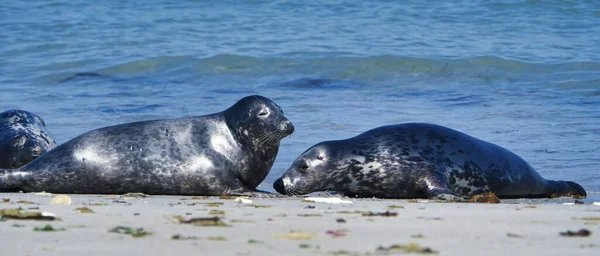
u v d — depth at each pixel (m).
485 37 79.12
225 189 29.47
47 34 84.00
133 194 28.48
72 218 18.02
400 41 76.94
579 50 72.50
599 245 14.12
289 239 14.73
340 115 49.66
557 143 41.53
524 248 13.70
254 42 77.62
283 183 29.70
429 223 17.38
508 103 53.59
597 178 34.38
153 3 98.06
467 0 93.75
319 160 29.73
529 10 89.38
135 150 29.66
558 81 61.72
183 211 20.20
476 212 20.12
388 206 22.52
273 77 66.31
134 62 70.81
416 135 30.23
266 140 29.73
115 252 13.02
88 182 29.42
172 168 29.38
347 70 67.31
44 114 51.19
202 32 83.50
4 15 92.88
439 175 29.06
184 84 64.00
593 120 47.50
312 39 78.25
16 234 15.14
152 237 14.77
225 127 30.19
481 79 64.06
